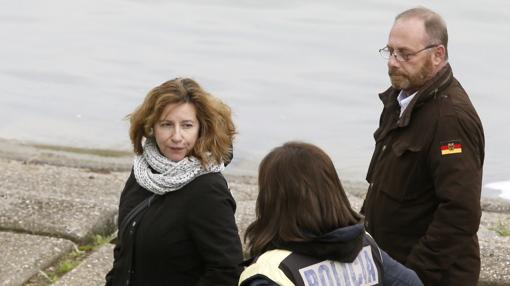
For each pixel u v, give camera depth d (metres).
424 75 12.68
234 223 10.93
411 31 12.62
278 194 9.09
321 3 46.00
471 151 12.39
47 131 29.05
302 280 8.82
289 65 37.22
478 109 33.03
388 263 9.51
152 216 10.95
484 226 20.08
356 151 28.58
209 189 10.80
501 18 43.84
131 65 37.09
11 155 25.78
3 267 16.36
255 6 45.44
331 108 32.72
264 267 8.86
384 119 13.31
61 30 41.91
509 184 25.70
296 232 8.95
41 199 18.88
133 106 32.47
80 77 35.34
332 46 39.75
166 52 38.75
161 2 46.09
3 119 30.06
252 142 29.06
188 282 10.98
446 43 12.71
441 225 12.36
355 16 44.09
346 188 24.41
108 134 29.09
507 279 16.38
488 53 39.09
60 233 17.78
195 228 10.76
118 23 43.06
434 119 12.46
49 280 16.22
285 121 31.30
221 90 34.34
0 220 18.03
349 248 8.96
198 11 44.69
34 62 37.06
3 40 40.12
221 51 39.00
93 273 16.33
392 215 12.96
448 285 12.76
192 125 10.93
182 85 11.00
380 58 38.19
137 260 11.03
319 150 9.30
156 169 11.03
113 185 22.19
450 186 12.29
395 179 12.85
